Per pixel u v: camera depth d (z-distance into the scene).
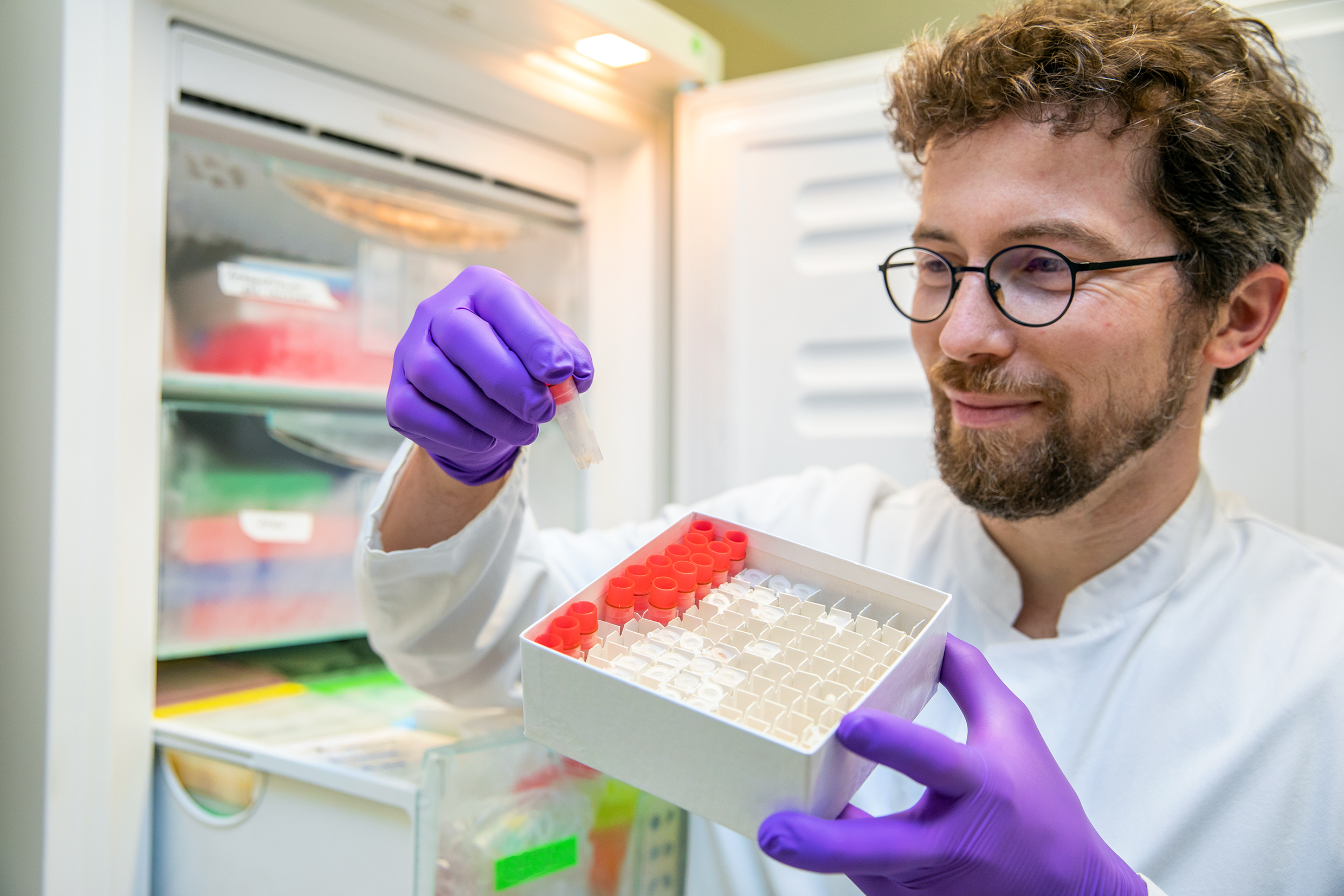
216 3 0.89
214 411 0.96
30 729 0.81
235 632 0.98
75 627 0.80
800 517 1.04
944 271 0.79
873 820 0.50
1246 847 0.73
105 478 0.81
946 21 1.09
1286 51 1.00
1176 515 0.84
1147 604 0.82
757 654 0.55
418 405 0.66
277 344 1.01
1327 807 0.72
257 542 1.00
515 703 0.91
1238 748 0.74
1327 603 0.79
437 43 1.02
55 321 0.78
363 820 0.77
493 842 0.75
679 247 1.33
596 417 1.38
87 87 0.78
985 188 0.73
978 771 0.52
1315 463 1.01
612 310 1.38
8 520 0.85
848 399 1.25
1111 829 0.75
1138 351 0.73
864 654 0.56
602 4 1.06
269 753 0.83
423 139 1.12
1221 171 0.72
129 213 0.84
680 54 1.21
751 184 1.29
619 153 1.37
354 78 1.05
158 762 0.92
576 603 0.59
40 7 0.80
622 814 0.86
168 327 0.91
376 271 1.11
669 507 1.15
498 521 0.78
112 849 0.85
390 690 1.10
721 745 0.47
